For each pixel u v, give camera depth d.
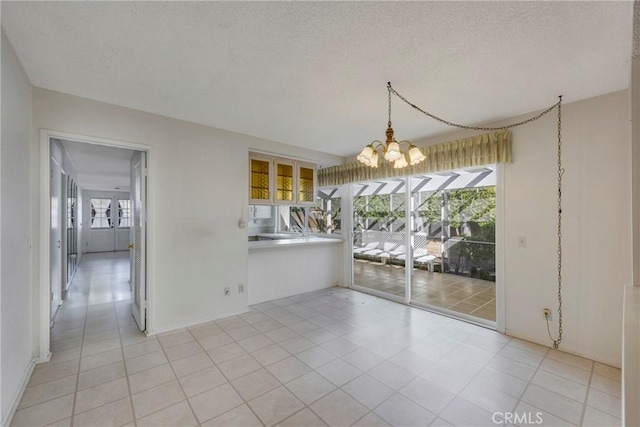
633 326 0.78
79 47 1.86
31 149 2.36
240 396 2.04
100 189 9.43
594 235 2.55
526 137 2.94
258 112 2.99
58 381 2.19
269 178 4.22
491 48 1.84
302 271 4.71
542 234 2.84
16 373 1.93
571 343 2.67
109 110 2.77
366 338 2.97
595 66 2.05
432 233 4.91
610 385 2.17
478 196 4.48
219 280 3.52
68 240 5.05
